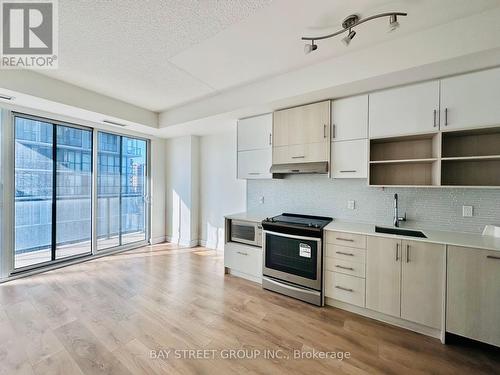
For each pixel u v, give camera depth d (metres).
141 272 3.30
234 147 4.20
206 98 3.31
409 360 1.72
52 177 3.36
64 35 1.91
